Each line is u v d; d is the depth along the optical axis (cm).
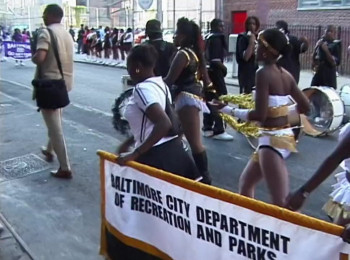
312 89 834
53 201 540
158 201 309
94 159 695
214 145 776
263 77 375
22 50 2359
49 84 577
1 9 5106
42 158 698
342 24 1916
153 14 3934
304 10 2055
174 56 537
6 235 455
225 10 2412
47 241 444
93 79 1730
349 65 1844
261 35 379
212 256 277
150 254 324
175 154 366
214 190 268
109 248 364
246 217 254
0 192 570
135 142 374
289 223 235
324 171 256
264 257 250
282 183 378
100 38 2614
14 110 1082
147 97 344
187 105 509
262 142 383
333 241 220
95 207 522
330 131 827
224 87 773
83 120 970
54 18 587
